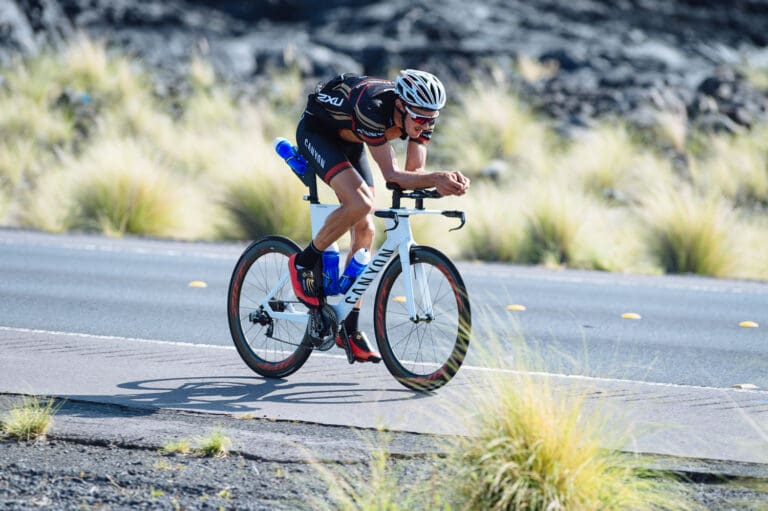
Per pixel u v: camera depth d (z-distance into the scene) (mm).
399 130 15961
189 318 22234
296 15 89125
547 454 10680
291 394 16094
